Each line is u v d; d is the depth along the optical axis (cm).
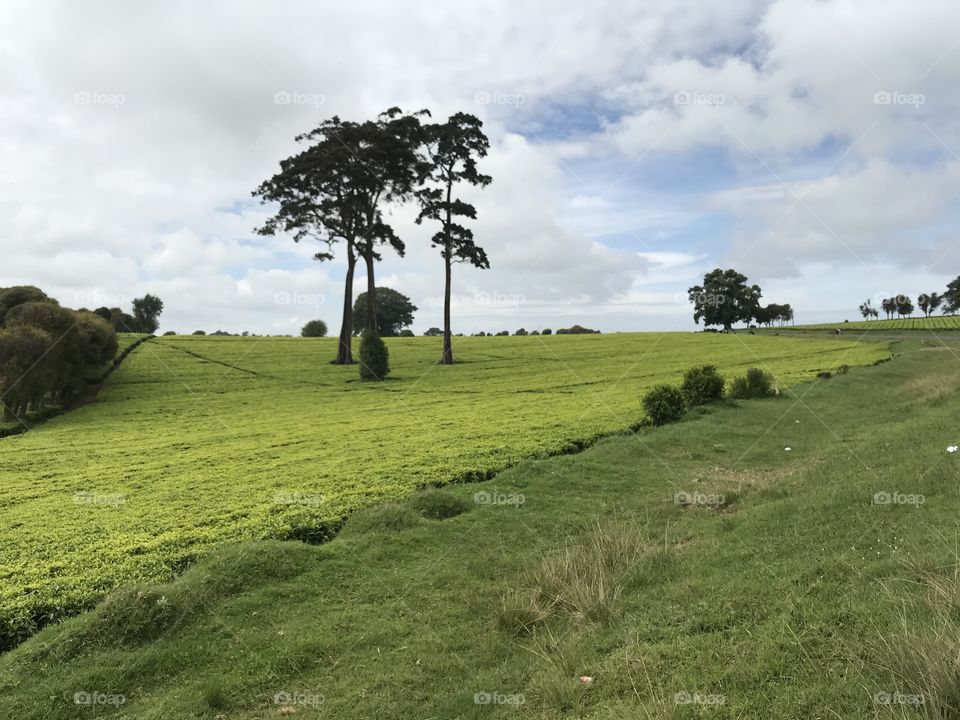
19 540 1069
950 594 493
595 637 620
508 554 946
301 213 4972
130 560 948
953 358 3800
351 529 1076
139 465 1762
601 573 762
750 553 742
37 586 855
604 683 521
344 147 4759
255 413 2984
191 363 4975
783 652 486
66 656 683
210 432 2420
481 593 804
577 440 1781
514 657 634
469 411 2589
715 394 2344
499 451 1659
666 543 873
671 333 8188
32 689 630
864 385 2766
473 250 5091
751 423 1941
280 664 654
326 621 745
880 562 609
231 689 616
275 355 5578
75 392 3656
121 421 2898
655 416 2072
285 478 1474
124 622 725
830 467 1148
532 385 3581
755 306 9781
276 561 896
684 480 1325
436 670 628
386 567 916
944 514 708
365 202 5009
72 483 1549
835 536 725
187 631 729
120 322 6862
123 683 639
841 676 440
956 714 373
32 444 2272
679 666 509
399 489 1317
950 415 1370
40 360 3077
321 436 2125
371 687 606
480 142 4966
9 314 3825
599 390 3152
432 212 5038
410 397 3319
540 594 761
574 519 1093
